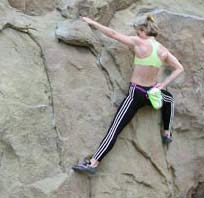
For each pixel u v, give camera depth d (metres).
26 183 4.43
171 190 5.29
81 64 4.96
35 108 4.59
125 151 5.02
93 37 5.04
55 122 4.68
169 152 5.34
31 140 4.52
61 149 4.66
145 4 5.77
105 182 4.84
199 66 5.68
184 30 5.61
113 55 5.11
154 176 5.16
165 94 5.12
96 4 5.18
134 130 5.07
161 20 5.48
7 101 4.48
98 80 5.01
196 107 5.60
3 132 4.39
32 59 4.77
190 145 5.57
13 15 4.87
